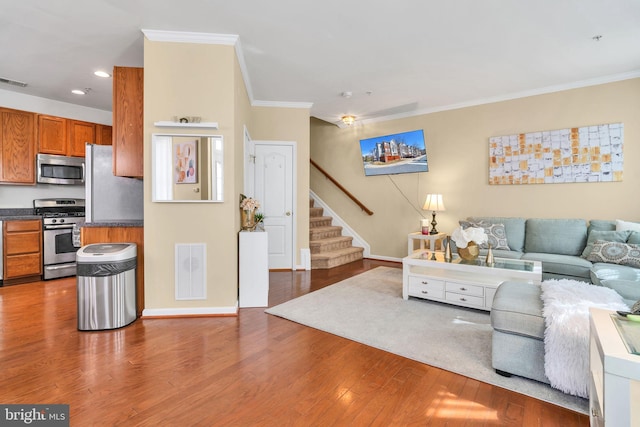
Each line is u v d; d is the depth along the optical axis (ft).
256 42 9.64
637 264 9.82
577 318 5.54
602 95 12.30
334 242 18.12
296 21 8.48
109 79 12.32
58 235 14.32
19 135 13.82
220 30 8.95
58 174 14.85
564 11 8.03
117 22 8.46
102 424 4.86
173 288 9.41
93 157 10.57
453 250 13.10
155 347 7.45
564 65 11.25
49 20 8.30
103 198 10.63
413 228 17.49
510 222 13.56
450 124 16.01
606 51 10.18
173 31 8.95
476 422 4.98
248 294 10.43
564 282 7.08
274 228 16.14
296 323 9.03
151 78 9.11
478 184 15.28
